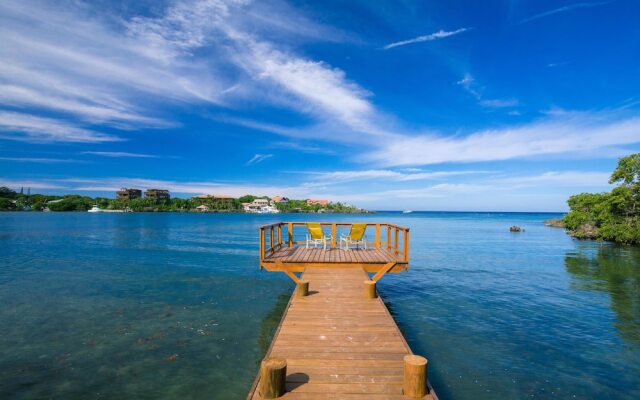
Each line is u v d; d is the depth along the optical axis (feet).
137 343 25.46
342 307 23.04
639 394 19.06
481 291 41.91
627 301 37.24
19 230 143.64
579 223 122.21
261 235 34.68
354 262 34.60
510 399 18.54
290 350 16.55
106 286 43.75
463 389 19.52
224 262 63.52
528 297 38.96
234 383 20.01
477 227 194.08
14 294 39.37
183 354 23.68
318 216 451.53
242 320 30.78
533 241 109.19
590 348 24.97
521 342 26.03
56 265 59.72
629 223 101.45
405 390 12.79
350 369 14.75
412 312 33.37
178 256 71.46
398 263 34.01
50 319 30.60
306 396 12.66
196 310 33.63
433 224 233.55
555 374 21.22
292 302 24.09
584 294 40.42
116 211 517.96
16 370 21.26
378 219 344.08
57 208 492.54
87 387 19.39
